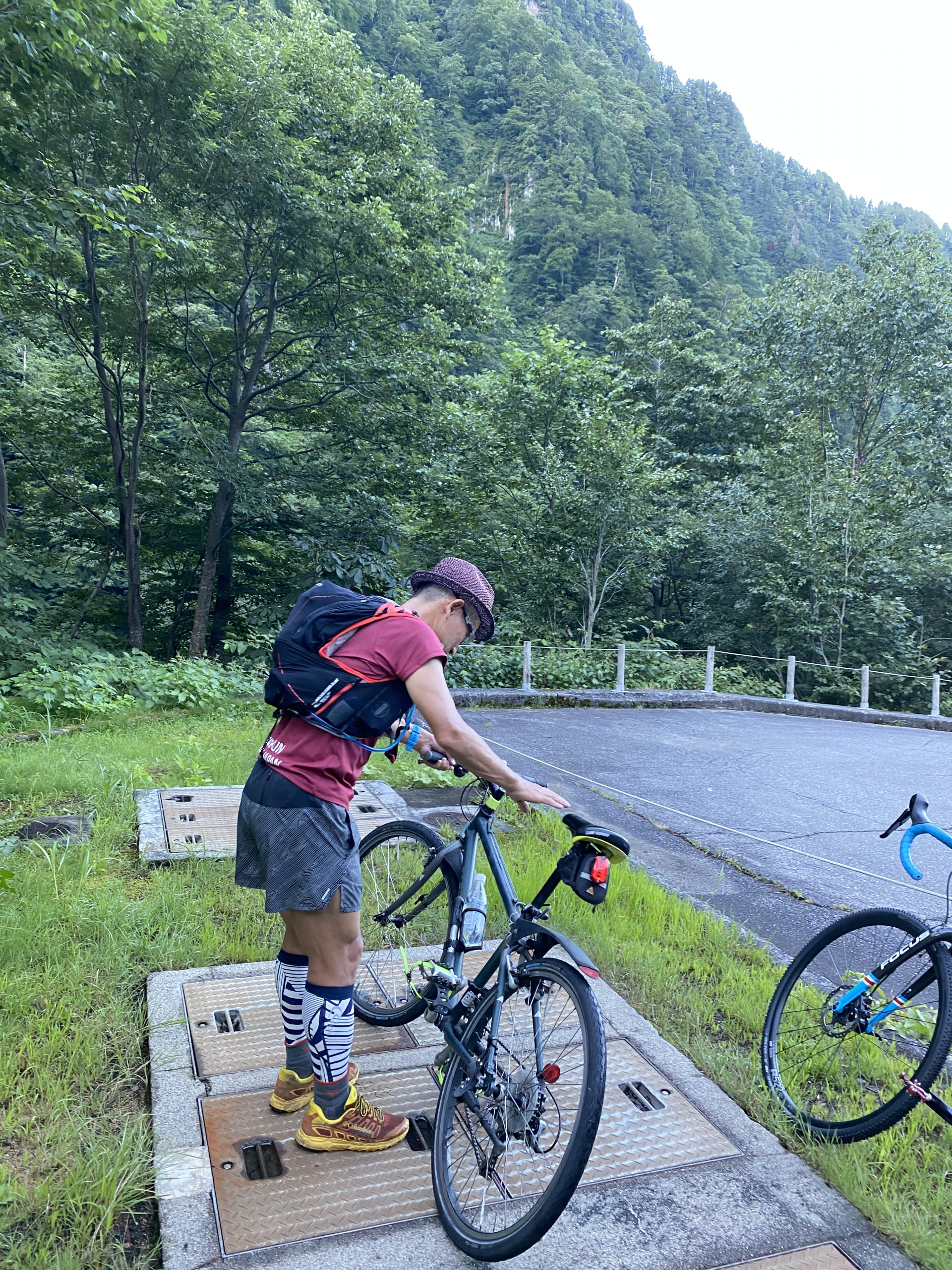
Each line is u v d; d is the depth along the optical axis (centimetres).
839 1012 290
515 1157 231
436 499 1977
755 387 2672
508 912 248
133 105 1234
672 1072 293
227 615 1838
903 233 2480
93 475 1694
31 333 1526
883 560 2086
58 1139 236
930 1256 219
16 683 946
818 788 828
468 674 1509
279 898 225
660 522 2331
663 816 666
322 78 1556
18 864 425
